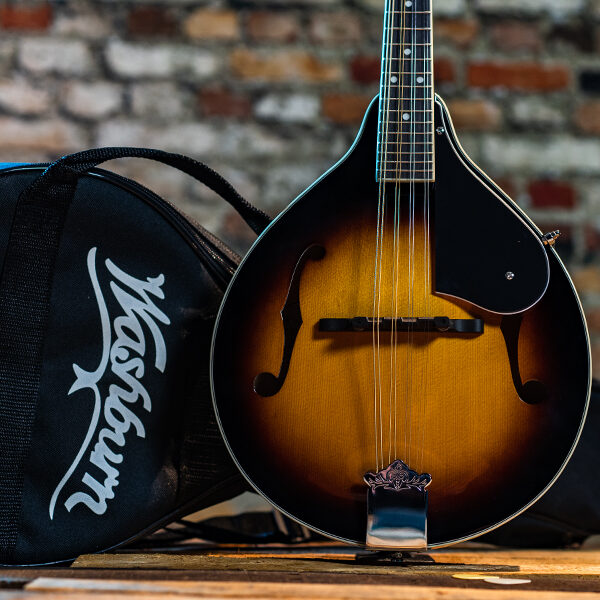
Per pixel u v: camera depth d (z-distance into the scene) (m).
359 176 1.08
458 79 1.74
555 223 1.74
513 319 1.06
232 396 1.06
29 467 1.06
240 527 1.22
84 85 1.71
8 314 1.06
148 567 1.01
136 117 1.71
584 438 1.19
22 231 1.07
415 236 1.07
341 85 1.74
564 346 1.06
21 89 1.69
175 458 1.09
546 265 1.06
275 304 1.07
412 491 1.04
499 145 1.74
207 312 1.11
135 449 1.08
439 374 1.06
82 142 1.70
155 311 1.10
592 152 1.75
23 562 1.05
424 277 1.07
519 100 1.75
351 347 1.06
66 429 1.07
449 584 0.97
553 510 1.18
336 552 1.13
